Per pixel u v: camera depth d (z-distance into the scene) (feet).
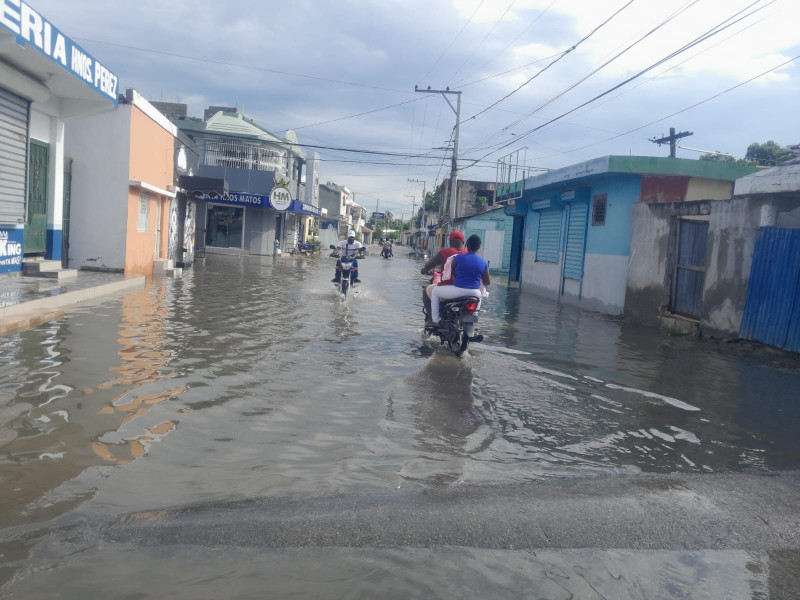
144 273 54.54
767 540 10.25
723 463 14.17
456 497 11.26
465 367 23.27
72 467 11.69
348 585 8.16
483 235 123.24
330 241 210.59
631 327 40.09
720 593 8.55
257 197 111.65
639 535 10.12
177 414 15.25
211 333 26.86
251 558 8.70
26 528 9.29
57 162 41.93
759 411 18.97
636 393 20.56
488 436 15.12
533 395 19.51
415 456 13.41
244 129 116.37
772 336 30.40
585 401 19.11
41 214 40.93
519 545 9.56
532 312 46.93
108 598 7.57
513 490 11.78
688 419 17.71
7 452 12.23
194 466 12.12
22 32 29.35
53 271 39.24
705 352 30.12
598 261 50.67
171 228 66.33
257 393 17.63
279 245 123.44
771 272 30.66
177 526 9.53
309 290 51.31
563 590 8.39
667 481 12.73
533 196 68.54
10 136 35.29
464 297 26.45
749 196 32.78
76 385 17.15
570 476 12.79
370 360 23.40
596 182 52.16
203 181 70.90
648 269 42.52
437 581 8.40
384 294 53.16
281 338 26.89
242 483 11.44
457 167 112.57
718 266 34.71
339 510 10.39
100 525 9.47
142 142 51.60
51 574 8.05
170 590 7.81
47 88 38.19
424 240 222.28
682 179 45.83
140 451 12.69
